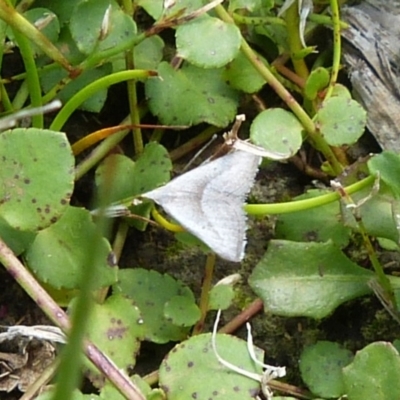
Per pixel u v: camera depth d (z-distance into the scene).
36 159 0.20
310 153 0.24
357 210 0.21
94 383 0.21
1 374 0.22
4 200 0.20
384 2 0.24
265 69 0.23
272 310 0.22
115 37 0.22
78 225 0.21
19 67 0.24
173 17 0.22
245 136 0.24
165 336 0.22
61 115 0.22
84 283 0.11
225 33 0.22
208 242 0.21
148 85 0.23
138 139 0.23
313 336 0.23
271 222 0.23
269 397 0.21
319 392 0.21
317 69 0.23
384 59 0.24
